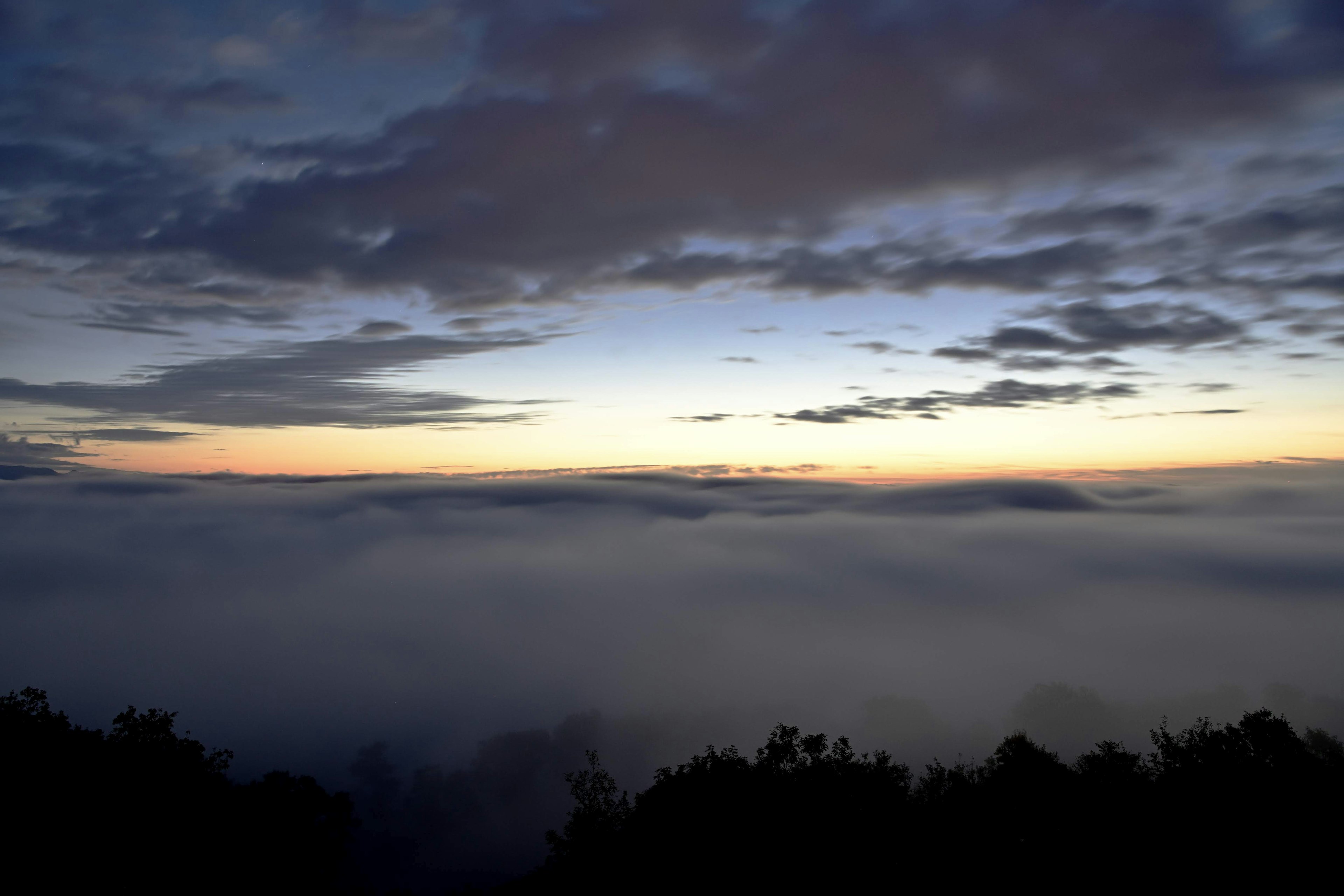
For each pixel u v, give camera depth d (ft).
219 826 72.95
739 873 62.34
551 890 76.89
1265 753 69.41
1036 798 69.00
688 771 74.95
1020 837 66.08
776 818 66.44
